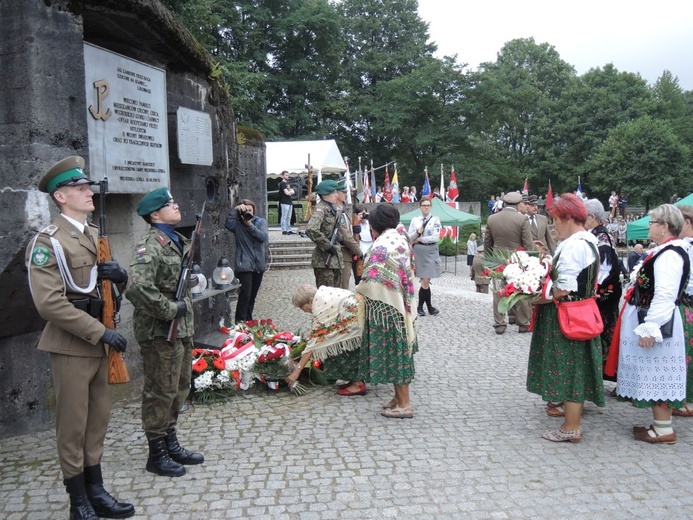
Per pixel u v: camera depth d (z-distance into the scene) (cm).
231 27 3381
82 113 423
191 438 429
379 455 398
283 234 1841
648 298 410
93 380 319
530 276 406
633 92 5544
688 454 400
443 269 2023
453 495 342
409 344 464
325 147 2133
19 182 390
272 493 344
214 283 598
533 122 5500
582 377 411
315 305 528
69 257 300
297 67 3847
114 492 346
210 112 684
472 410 490
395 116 4494
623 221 3269
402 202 3011
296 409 493
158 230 361
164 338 354
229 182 779
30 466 380
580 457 395
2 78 389
